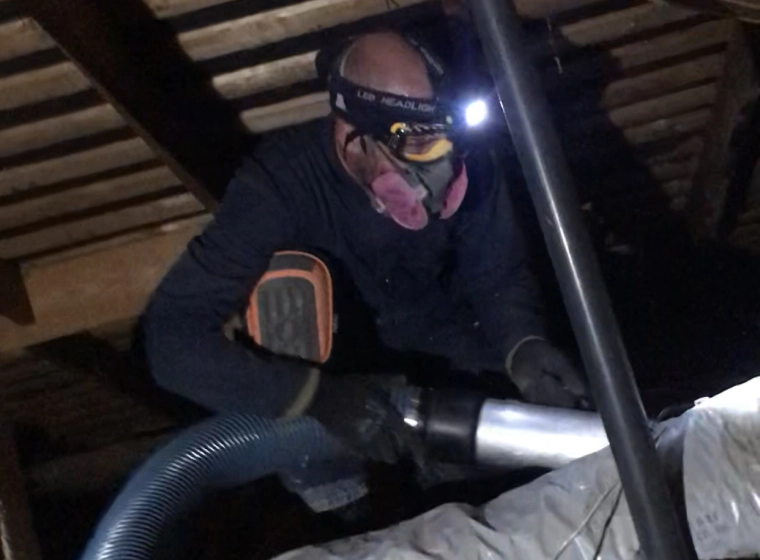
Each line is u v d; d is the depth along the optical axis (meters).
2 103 1.61
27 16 1.35
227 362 1.55
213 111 1.82
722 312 2.71
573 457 1.35
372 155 1.55
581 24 1.86
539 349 1.66
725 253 2.70
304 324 1.55
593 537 1.03
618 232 2.61
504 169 1.91
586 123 2.18
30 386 2.72
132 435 3.16
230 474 1.58
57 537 2.76
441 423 1.43
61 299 2.08
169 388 1.61
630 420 0.93
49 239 2.03
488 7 0.93
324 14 1.65
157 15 1.57
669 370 2.62
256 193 1.62
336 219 1.66
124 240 2.08
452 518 1.10
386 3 1.66
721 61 2.05
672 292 2.72
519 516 1.07
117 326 2.55
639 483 0.93
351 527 1.73
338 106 1.54
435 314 1.78
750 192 2.46
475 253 1.77
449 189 1.59
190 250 1.62
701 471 1.04
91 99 1.65
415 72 1.50
